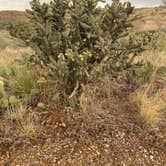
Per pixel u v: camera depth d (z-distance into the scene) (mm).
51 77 3514
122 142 3191
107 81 3924
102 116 3480
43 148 3080
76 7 3436
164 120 3557
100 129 3303
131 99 3791
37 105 3553
